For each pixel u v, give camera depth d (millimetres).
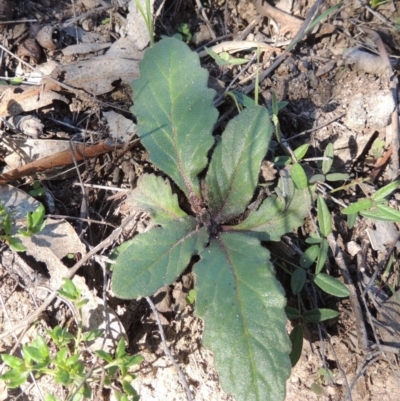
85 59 200
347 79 205
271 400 139
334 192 189
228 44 213
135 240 160
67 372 141
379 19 221
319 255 169
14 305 170
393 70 206
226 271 154
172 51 180
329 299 178
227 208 174
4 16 201
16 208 177
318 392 170
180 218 171
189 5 222
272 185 184
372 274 180
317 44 216
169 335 173
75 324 169
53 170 185
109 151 190
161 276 155
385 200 171
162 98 177
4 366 164
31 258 174
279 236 168
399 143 191
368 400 169
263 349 142
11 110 187
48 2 210
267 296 147
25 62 198
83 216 183
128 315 172
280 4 221
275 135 194
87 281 174
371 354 171
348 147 195
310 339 173
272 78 206
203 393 170
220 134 198
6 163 184
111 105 194
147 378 170
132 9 213
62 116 194
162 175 191
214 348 144
